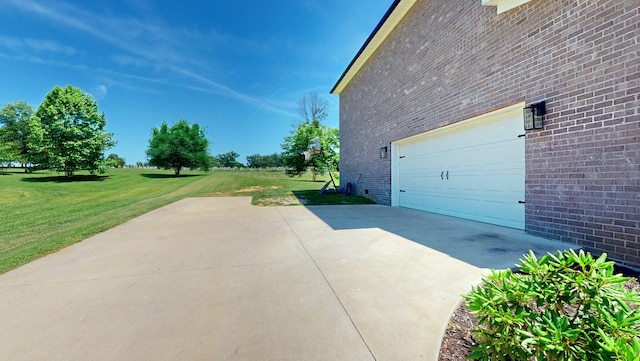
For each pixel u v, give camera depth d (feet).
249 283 9.00
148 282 9.15
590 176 11.49
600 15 11.00
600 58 11.03
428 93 22.88
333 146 83.61
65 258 11.85
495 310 4.49
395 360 5.16
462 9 18.88
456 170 21.11
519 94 14.70
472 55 18.03
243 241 14.60
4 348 5.61
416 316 6.75
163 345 5.70
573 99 12.09
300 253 12.28
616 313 4.09
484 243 13.26
